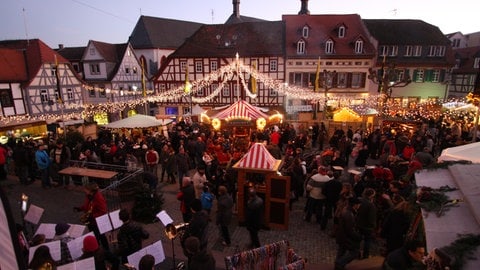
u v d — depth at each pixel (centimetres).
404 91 3297
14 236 178
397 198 695
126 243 587
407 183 802
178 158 1163
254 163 857
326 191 812
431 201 478
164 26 4919
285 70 3266
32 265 453
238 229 861
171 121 2112
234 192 993
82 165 1160
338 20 3372
